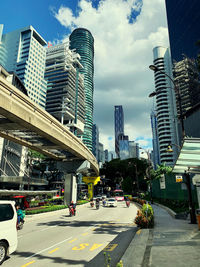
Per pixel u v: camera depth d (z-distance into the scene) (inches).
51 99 6643.7
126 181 3061.0
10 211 297.1
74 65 7775.6
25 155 2488.9
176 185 1036.5
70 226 584.4
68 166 1604.3
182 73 4328.3
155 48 6520.7
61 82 6786.4
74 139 1278.3
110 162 3902.6
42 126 863.7
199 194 631.8
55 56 7140.8
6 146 2012.8
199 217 442.3
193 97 3927.2
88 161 1659.7
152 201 1456.7
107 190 4685.0
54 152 1411.2
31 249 335.6
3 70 2230.6
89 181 2815.0
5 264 261.1
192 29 4084.6
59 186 3339.1
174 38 4687.5
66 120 6904.5
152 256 247.8
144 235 394.9
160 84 6131.9
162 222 583.5
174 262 222.4
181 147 430.3
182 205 898.7
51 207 996.6
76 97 7253.9
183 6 4414.4
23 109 739.4
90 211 1090.1
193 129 2881.4
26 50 5836.6
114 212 997.8
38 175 3284.9
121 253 300.5
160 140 5797.2
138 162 3560.5
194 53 3971.5
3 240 275.1
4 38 6210.6
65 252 314.5
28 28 6067.9
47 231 507.5
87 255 296.2
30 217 747.4
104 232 478.3
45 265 255.4
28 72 5639.8
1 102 627.5
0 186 1930.4
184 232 412.5
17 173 2239.2
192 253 253.9
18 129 856.3
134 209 1152.2
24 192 952.3
